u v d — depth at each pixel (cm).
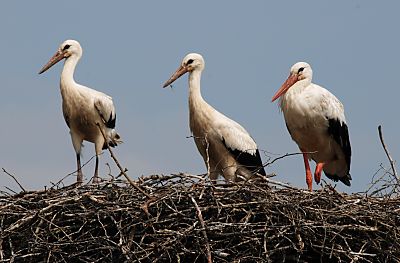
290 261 1496
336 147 1875
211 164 1836
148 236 1448
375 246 1480
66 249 1468
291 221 1451
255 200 1480
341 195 1516
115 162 1477
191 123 1827
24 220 1448
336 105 1848
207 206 1468
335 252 1462
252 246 1453
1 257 1428
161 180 1512
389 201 1528
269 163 1538
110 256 1453
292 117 1847
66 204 1469
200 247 1431
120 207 1465
